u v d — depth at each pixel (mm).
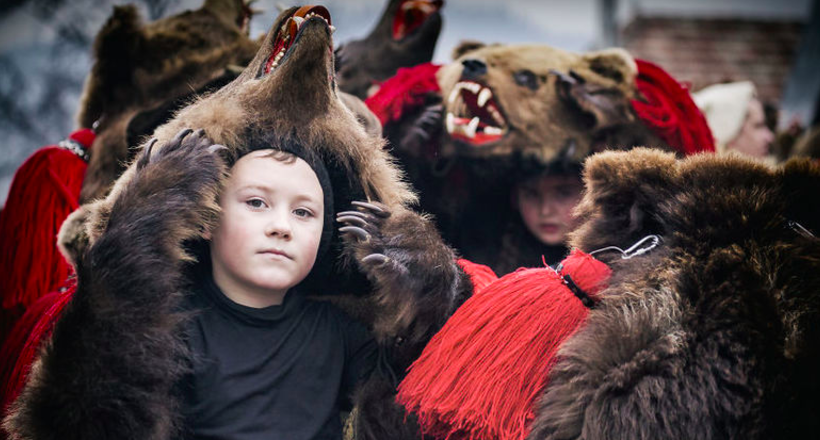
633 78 3203
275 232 1861
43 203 3088
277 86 1873
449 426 1933
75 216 2281
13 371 2232
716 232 1892
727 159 2008
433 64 3314
